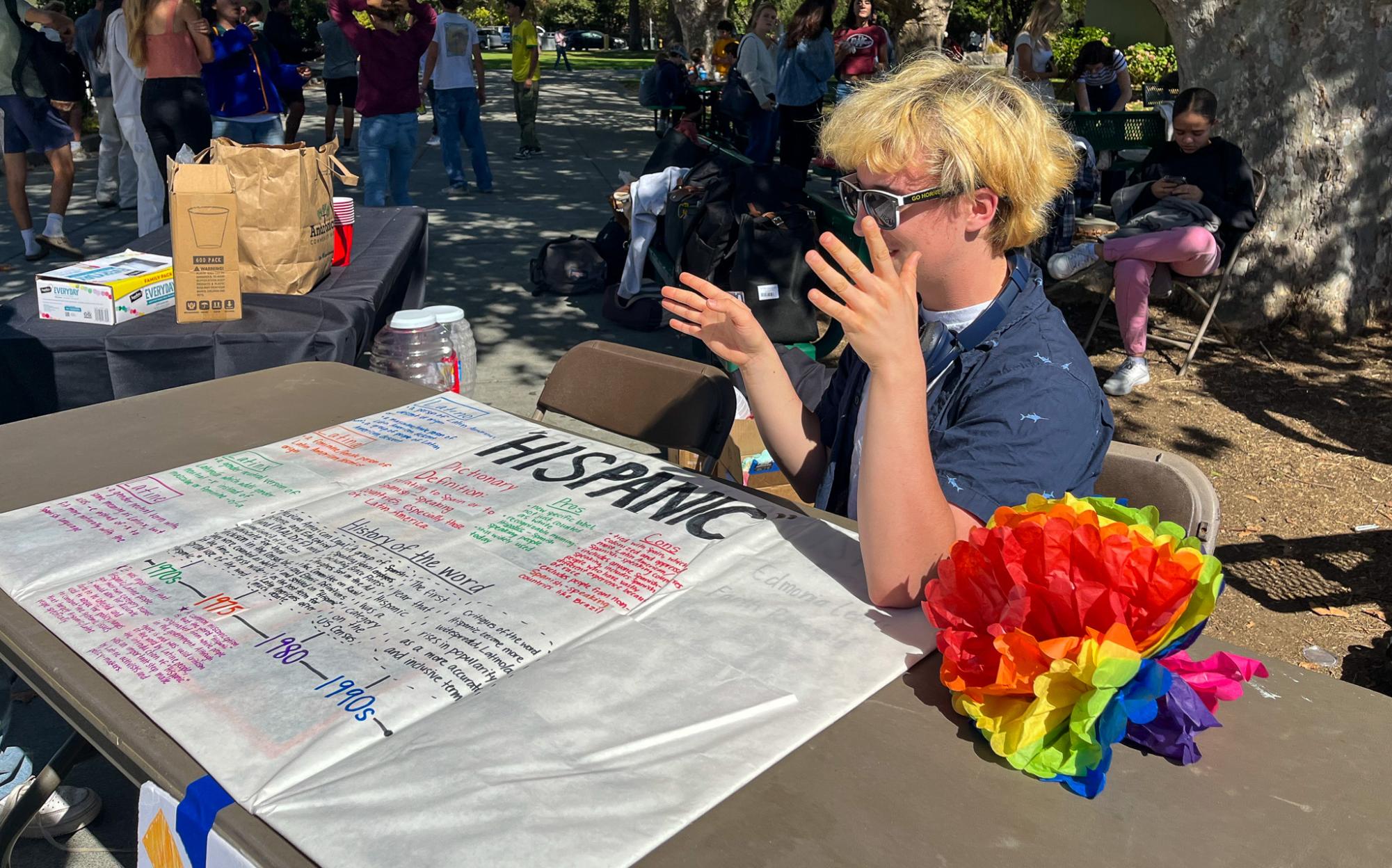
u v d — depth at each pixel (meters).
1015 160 1.49
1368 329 6.19
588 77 28.14
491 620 1.31
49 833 2.45
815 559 1.50
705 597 1.39
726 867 0.93
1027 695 1.10
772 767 1.07
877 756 1.09
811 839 0.97
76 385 3.04
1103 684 1.02
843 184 1.59
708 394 2.35
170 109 6.44
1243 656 1.30
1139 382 5.42
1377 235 6.03
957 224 1.54
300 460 1.85
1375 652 3.22
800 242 4.80
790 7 32.00
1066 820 1.01
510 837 0.95
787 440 1.88
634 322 6.24
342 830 0.96
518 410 5.00
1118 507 1.23
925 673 1.24
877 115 1.52
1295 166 5.88
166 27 6.29
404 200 8.54
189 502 1.66
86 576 1.42
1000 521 1.24
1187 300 6.39
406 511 1.63
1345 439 4.82
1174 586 1.07
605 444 1.93
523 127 12.98
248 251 3.39
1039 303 1.62
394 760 1.05
